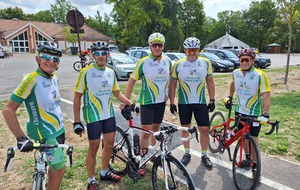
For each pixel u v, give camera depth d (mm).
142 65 3588
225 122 4031
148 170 3701
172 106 3953
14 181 3400
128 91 3691
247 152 3324
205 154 3920
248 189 3123
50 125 2357
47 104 2303
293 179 3436
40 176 2164
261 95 3373
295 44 53125
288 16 10242
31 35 43062
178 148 4500
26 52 43281
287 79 11297
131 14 43219
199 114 3801
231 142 3656
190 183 2582
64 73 15883
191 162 3969
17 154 4207
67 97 8711
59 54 2277
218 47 42594
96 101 2971
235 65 17578
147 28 44625
